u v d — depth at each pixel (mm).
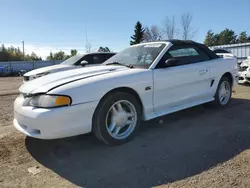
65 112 2574
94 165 2574
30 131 2711
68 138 3299
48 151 2941
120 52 4312
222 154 2717
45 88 2689
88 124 2764
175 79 3600
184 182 2189
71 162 2654
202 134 3346
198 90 4070
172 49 3773
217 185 2115
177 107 3729
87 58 8227
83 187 2182
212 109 4629
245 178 2211
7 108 5664
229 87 4824
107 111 2906
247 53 16984
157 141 3150
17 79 18828
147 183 2205
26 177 2371
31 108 2652
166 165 2516
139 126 3514
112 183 2227
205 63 4176
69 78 2930
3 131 3705
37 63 28828
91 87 2750
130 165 2545
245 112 4383
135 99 3180
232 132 3371
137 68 3400
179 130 3539
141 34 45188
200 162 2551
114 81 2928
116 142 3014
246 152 2742
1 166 2588
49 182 2277
